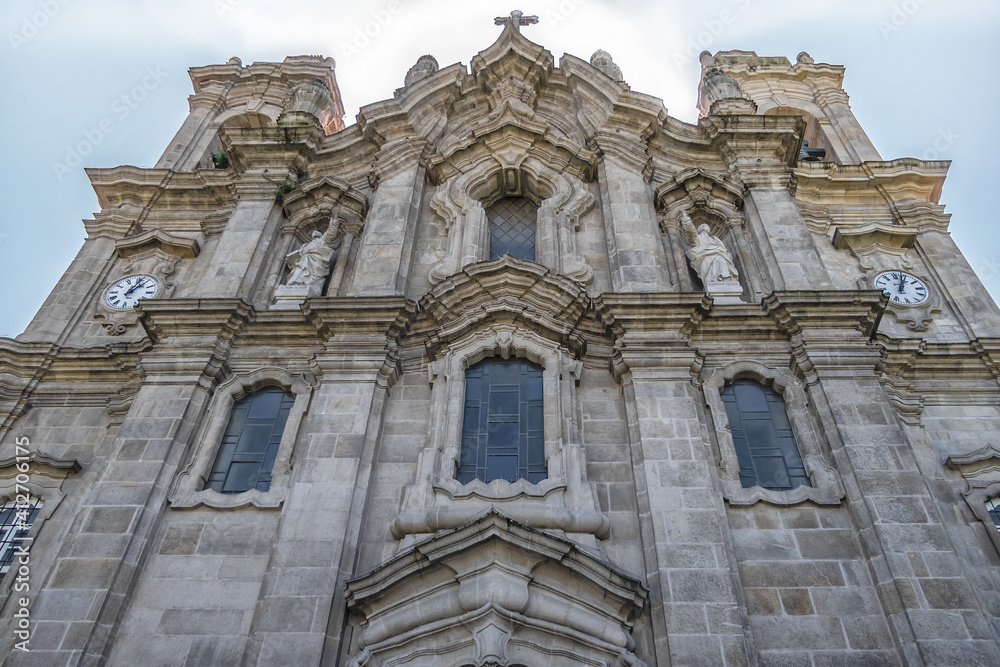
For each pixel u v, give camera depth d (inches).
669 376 526.6
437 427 508.7
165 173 823.7
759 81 1086.4
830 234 772.0
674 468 472.1
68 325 688.4
